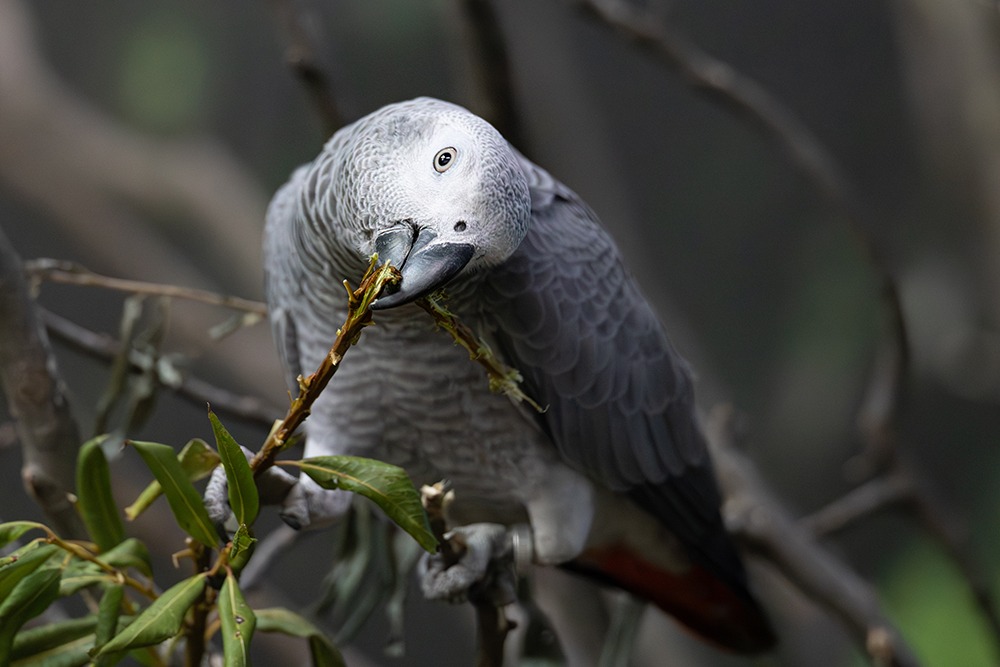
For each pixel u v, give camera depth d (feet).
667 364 21.59
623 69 69.36
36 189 49.73
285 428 12.67
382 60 56.90
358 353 19.07
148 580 14.06
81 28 60.75
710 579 23.11
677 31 68.18
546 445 20.38
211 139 56.34
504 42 22.89
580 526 20.65
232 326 22.18
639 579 23.49
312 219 17.61
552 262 19.65
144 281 49.90
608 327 20.39
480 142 15.71
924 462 65.57
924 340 50.44
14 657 13.70
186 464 13.60
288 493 17.30
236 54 61.00
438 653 69.97
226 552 12.95
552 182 21.01
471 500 21.12
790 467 63.31
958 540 28.99
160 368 21.42
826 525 28.86
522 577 21.21
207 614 13.71
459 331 15.10
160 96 57.62
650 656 42.57
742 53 69.05
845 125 68.69
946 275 50.42
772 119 27.58
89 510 14.33
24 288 17.99
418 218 15.38
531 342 19.44
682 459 21.81
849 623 27.76
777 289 68.80
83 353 22.97
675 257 70.13
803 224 67.87
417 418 19.62
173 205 51.03
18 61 50.19
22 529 13.09
